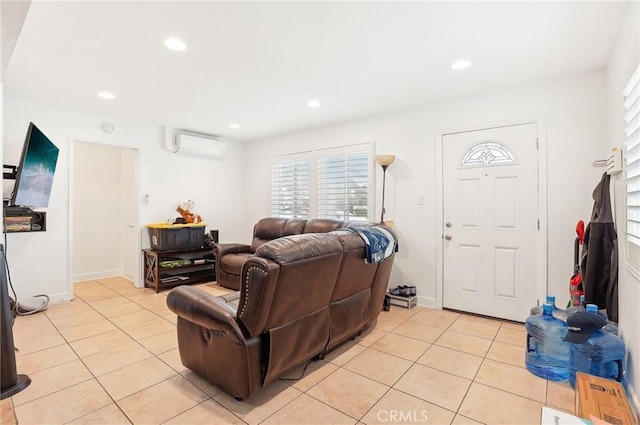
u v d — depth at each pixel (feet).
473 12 6.61
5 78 9.91
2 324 6.59
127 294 14.14
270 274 5.77
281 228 15.26
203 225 16.10
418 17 6.77
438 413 6.10
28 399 6.45
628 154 6.30
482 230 11.26
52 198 12.60
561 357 7.39
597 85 9.27
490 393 6.73
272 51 8.26
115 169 18.01
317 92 11.15
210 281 16.62
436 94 11.30
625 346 6.59
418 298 12.65
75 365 7.82
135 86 10.61
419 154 12.63
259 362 6.31
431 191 12.32
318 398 6.55
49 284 12.62
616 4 6.33
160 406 6.25
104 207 17.57
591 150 9.39
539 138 10.16
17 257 11.90
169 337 9.52
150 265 14.92
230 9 6.49
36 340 9.26
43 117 12.32
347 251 7.64
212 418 5.92
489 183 11.10
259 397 6.57
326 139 15.60
